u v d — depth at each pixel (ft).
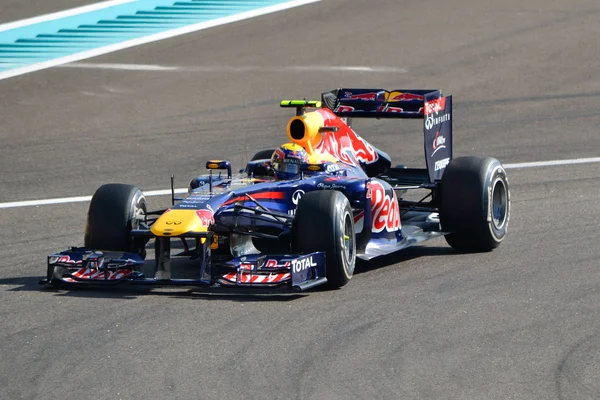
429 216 122.93
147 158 178.50
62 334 84.33
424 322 85.46
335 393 69.82
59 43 260.42
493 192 111.45
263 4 301.22
